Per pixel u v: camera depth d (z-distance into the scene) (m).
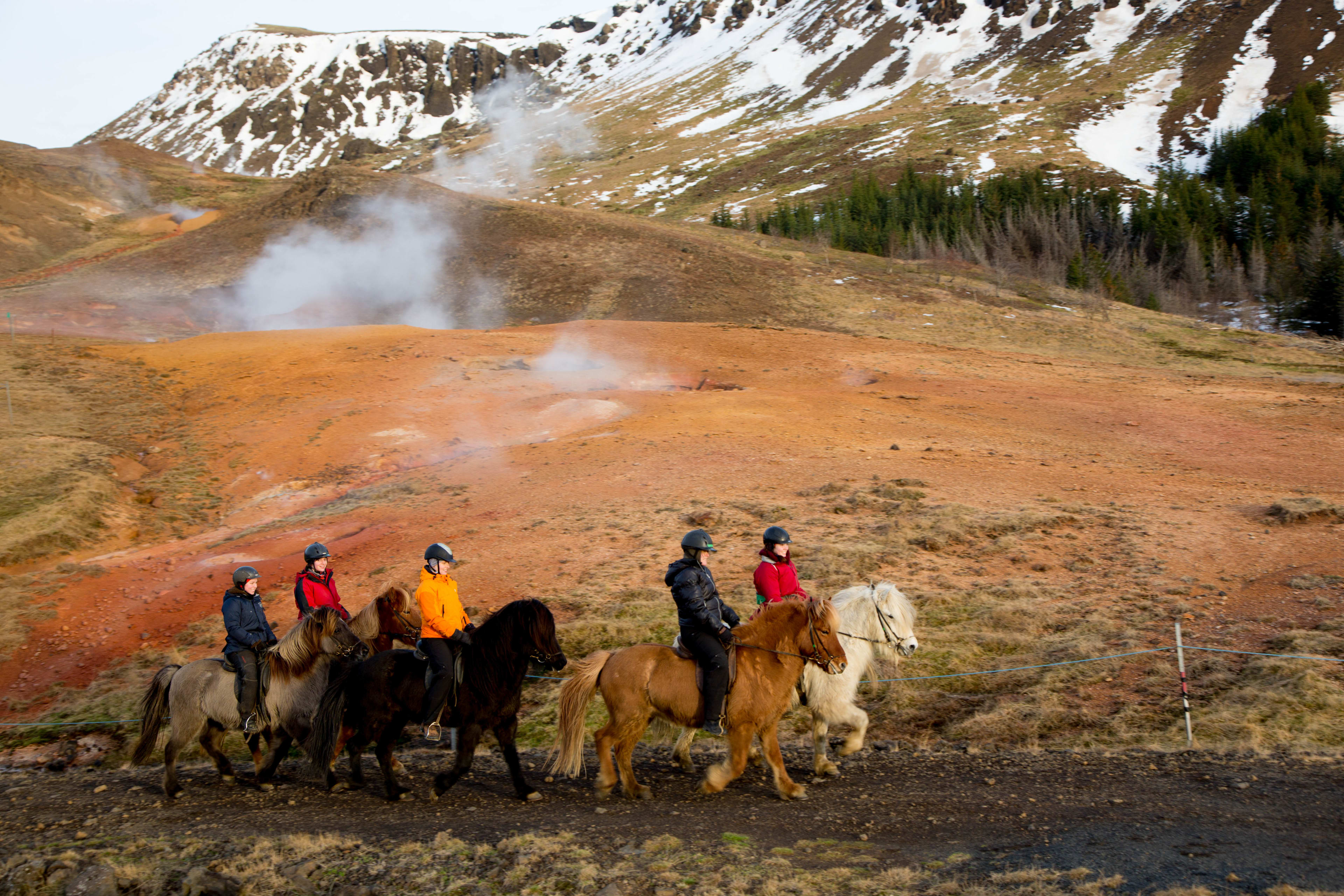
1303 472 24.41
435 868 7.34
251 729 9.80
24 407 35.38
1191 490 21.95
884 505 21.02
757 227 136.12
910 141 191.50
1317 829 7.33
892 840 7.84
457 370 42.12
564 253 90.88
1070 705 11.79
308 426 33.62
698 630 8.72
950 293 78.88
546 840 7.77
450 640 9.16
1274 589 14.53
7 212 115.50
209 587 19.72
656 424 31.41
